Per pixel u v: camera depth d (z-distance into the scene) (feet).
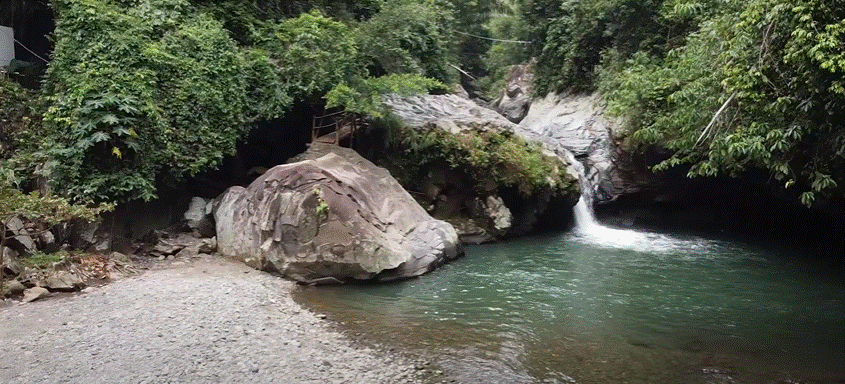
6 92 40.42
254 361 22.53
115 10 41.09
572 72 85.20
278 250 36.06
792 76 26.23
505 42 111.86
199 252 40.16
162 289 31.73
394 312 30.04
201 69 42.93
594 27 79.92
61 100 37.50
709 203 60.64
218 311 28.37
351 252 35.58
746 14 27.17
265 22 53.16
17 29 50.72
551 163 56.44
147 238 40.73
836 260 44.11
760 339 26.16
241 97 45.01
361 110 49.52
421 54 73.56
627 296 33.63
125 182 37.19
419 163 53.26
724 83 27.63
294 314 28.94
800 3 24.17
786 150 26.53
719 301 32.63
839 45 23.44
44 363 21.63
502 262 42.91
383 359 23.24
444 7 91.25
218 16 50.16
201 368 21.66
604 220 63.26
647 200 60.49
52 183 36.37
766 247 49.60
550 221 57.52
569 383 21.24
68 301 29.22
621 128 58.90
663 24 65.26
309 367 22.15
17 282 29.84
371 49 59.36
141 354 22.72
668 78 49.85
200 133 42.11
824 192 32.65
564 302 32.27
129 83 38.11
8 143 39.65
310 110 55.57
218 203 42.78
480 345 25.09
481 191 53.16
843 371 22.31
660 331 27.27
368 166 45.70
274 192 37.91
